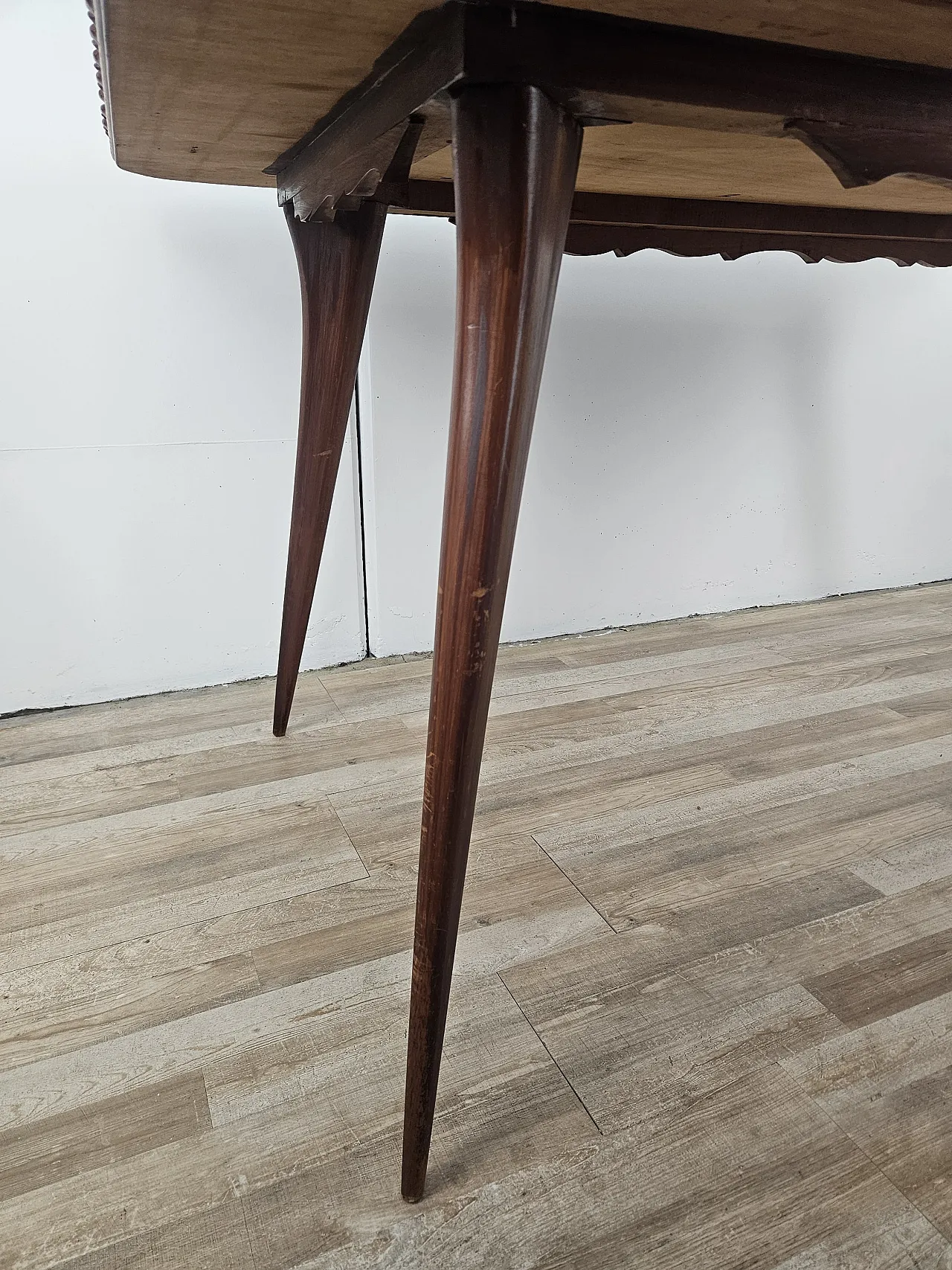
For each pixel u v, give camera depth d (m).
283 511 1.25
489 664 0.43
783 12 0.39
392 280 1.22
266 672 1.30
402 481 1.30
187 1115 0.54
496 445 0.40
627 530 1.50
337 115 0.61
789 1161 0.51
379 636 1.37
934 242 1.10
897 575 1.78
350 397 0.92
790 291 1.51
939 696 1.20
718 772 0.99
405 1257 0.45
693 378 1.48
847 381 1.61
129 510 1.16
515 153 0.39
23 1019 0.63
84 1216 0.48
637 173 0.77
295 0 0.39
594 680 1.29
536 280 0.40
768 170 0.76
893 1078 0.56
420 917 0.46
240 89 0.55
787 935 0.71
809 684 1.26
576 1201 0.48
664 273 1.41
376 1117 0.54
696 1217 0.47
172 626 1.22
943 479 1.77
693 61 0.42
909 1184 0.49
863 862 0.81
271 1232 0.47
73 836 0.87
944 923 0.72
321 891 0.78
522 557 1.43
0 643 1.14
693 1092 0.55
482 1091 0.56
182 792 0.96
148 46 0.47
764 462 1.58
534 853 0.83
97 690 1.21
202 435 1.17
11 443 1.08
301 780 0.98
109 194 1.06
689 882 0.79
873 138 0.48
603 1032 0.61
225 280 1.13
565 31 0.39
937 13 0.40
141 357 1.12
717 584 1.61
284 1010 0.63
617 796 0.94
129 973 0.68
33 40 0.99
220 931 0.72
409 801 0.93
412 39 0.44
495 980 0.66
